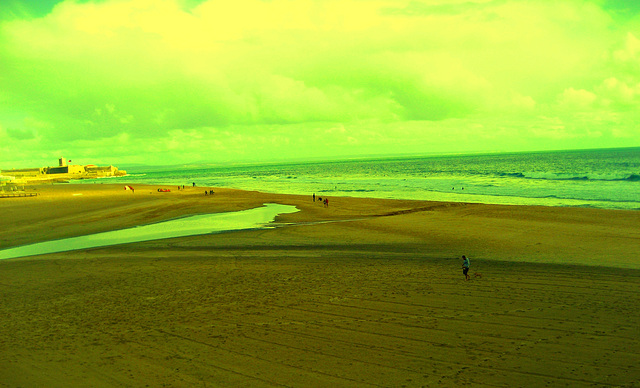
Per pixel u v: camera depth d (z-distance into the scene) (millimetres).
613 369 9898
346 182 108875
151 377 10281
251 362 10922
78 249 28438
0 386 9961
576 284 16734
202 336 12742
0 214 49562
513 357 10656
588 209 39531
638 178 80125
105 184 128875
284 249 26312
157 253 25734
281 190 84625
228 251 25953
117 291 17859
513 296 15438
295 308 14945
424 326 12875
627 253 22641
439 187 79250
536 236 28172
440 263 21281
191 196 70125
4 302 16781
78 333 13328
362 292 16531
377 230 32562
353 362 10711
